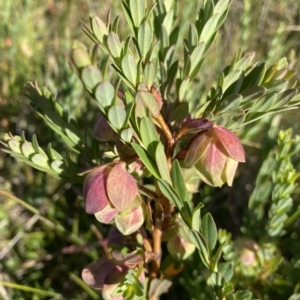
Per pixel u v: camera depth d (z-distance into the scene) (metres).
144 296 0.15
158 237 0.16
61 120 0.16
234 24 0.36
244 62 0.14
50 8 0.36
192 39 0.14
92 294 0.21
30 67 0.32
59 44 0.33
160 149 0.12
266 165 0.21
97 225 0.27
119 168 0.12
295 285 0.21
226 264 0.14
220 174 0.12
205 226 0.13
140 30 0.13
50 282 0.25
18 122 0.30
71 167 0.16
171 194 0.13
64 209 0.28
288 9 0.40
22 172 0.29
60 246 0.26
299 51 0.36
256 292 0.21
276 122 0.24
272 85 0.13
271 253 0.21
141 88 0.12
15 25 0.32
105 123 0.14
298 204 0.24
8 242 0.26
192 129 0.13
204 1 0.14
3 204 0.27
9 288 0.24
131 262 0.14
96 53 0.11
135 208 0.13
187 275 0.21
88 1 0.34
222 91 0.13
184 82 0.14
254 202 0.22
